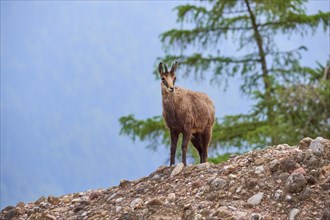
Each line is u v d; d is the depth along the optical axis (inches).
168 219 1566.2
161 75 1958.7
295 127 3656.5
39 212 1813.5
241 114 3971.5
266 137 3693.4
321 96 3649.1
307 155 1648.6
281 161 1643.7
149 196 1712.6
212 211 1545.3
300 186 1560.0
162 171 1824.6
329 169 1598.2
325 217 1465.3
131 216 1610.5
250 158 1733.5
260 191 1594.5
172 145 1980.8
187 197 1644.9
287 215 1510.8
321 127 3641.7
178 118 1955.0
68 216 1744.6
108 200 1752.0
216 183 1649.9
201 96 2042.3
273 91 3927.2
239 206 1551.4
